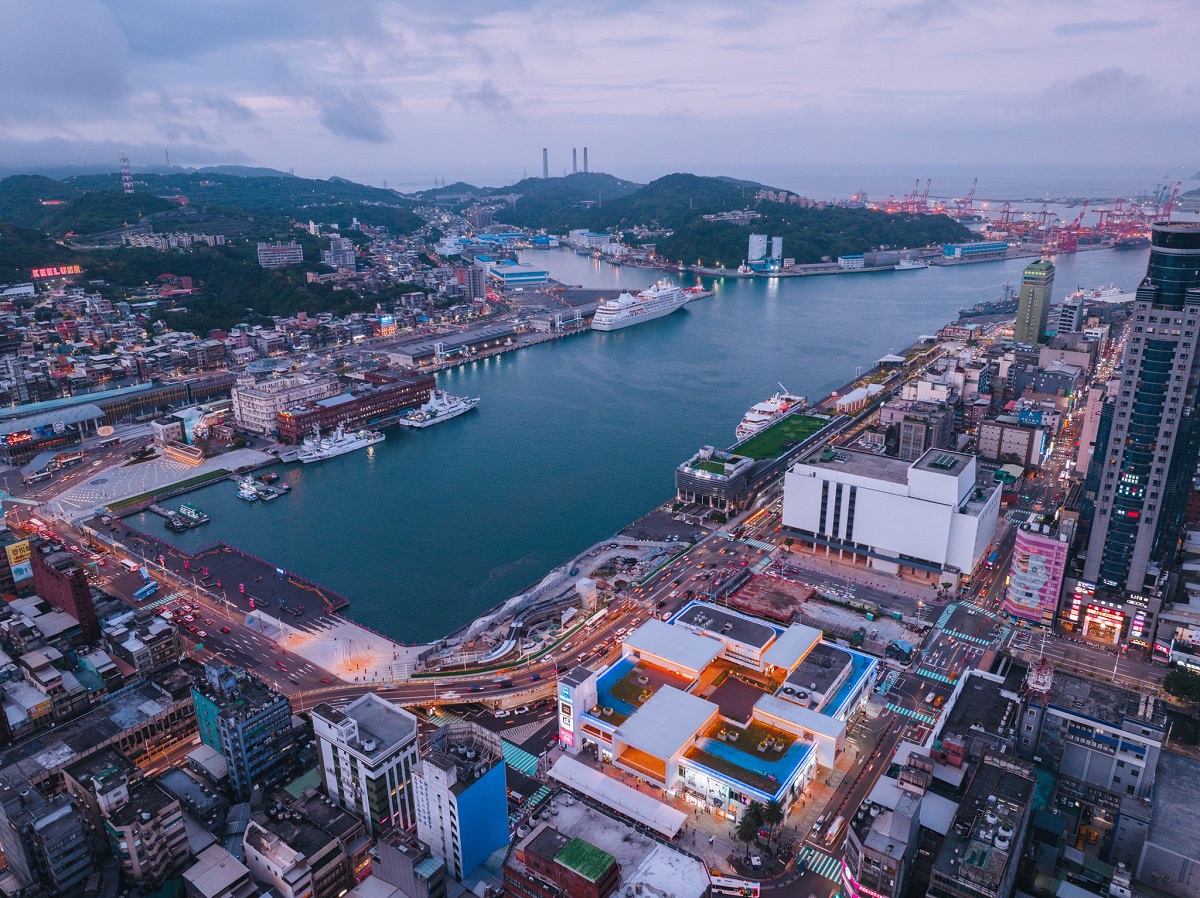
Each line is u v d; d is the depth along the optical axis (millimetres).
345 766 194500
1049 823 184000
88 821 191000
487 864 187750
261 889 177625
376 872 182250
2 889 180875
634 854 173625
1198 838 184625
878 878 162125
